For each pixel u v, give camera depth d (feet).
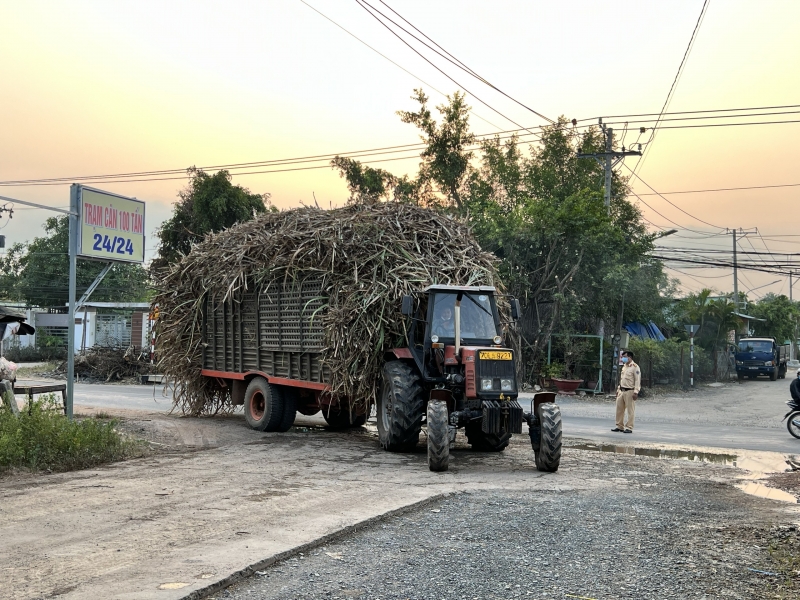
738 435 49.14
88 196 39.73
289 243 41.19
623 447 42.57
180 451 36.06
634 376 49.44
